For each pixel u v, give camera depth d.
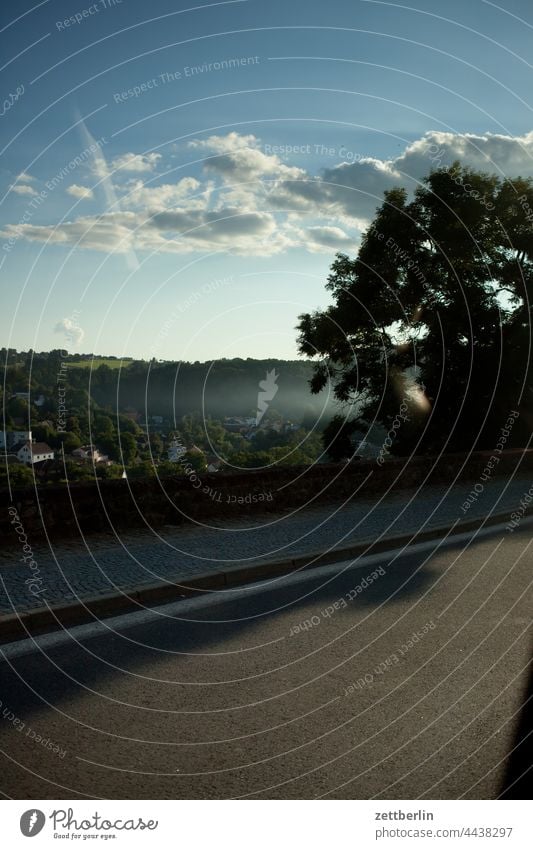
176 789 3.59
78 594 6.68
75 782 3.64
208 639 5.82
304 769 3.79
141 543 8.95
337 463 12.89
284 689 4.82
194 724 4.30
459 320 23.72
